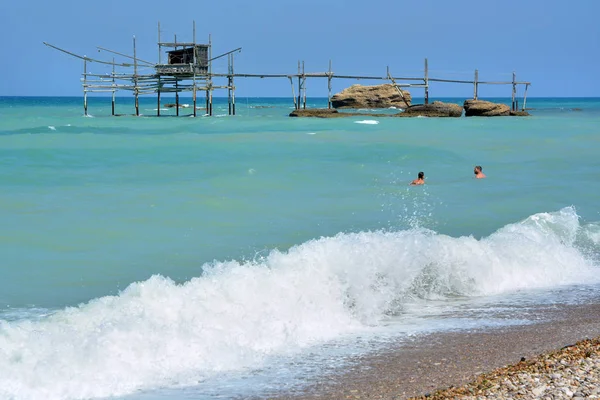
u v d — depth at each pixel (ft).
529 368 40.83
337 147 159.84
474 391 37.60
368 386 39.50
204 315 49.16
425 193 107.14
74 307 51.75
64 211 86.38
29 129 193.36
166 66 320.91
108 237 75.20
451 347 46.52
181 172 119.34
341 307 54.34
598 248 77.25
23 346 42.09
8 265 64.13
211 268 59.21
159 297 51.26
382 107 479.41
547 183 120.06
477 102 353.31
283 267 57.82
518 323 52.49
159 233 77.51
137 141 158.10
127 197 96.12
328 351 45.98
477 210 95.04
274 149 153.28
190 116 329.52
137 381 40.52
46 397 38.34
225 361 43.62
